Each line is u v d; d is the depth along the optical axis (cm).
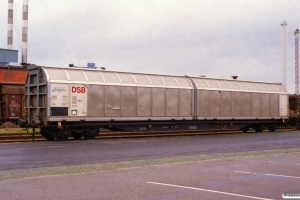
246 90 3522
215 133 3356
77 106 2511
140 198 821
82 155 1598
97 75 2667
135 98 2797
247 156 1577
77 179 1037
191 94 3133
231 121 3425
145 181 1009
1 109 3547
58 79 2452
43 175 1109
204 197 830
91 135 2594
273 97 3750
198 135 3044
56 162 1392
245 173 1139
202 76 3441
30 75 2605
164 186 945
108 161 1436
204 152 1762
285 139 2597
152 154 1664
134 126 2845
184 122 3108
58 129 2441
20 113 3531
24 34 6975
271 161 1412
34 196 835
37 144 2081
